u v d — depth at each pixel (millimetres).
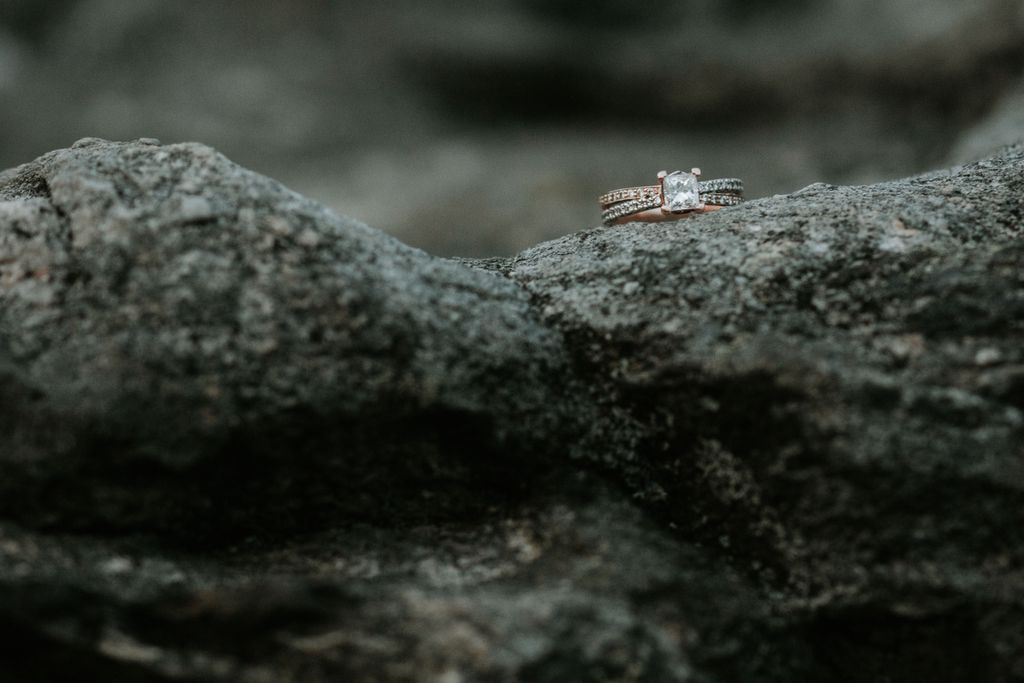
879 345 345
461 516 348
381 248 348
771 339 344
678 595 337
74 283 338
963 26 737
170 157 348
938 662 340
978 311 346
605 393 351
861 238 353
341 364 339
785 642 341
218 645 329
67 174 346
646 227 367
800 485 341
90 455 333
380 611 330
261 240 341
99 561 334
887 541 339
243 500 341
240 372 336
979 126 529
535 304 356
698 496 348
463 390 342
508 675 326
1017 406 341
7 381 333
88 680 330
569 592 333
